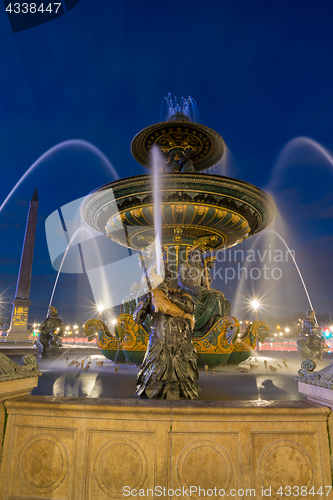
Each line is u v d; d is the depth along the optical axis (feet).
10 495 8.66
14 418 9.15
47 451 8.82
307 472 8.53
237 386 15.24
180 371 12.35
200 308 24.47
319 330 27.78
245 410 8.66
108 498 8.36
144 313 13.84
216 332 22.30
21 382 9.90
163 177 21.22
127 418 8.75
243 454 8.52
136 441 8.65
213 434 8.66
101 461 8.58
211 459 8.52
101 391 13.37
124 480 8.44
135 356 22.27
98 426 8.78
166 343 12.84
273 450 8.61
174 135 28.81
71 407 8.85
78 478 8.52
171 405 8.87
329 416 8.85
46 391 13.24
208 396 12.77
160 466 8.46
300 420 8.80
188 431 8.64
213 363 22.22
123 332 23.02
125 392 13.17
